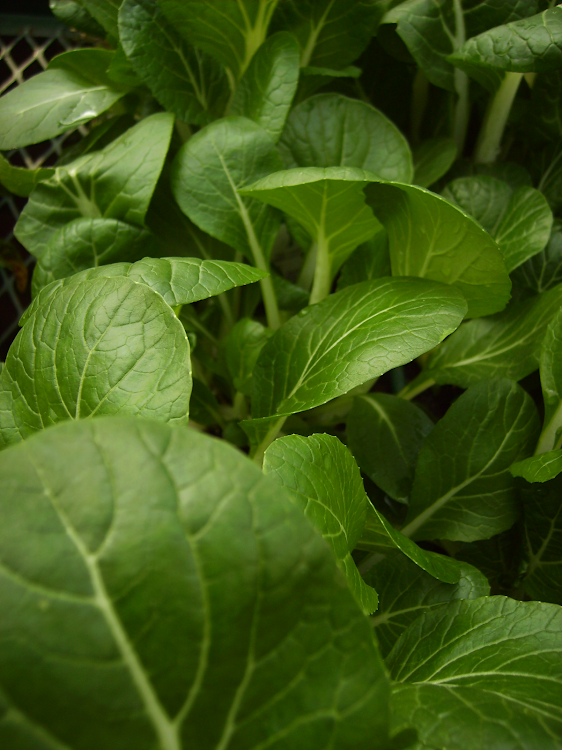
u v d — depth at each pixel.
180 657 0.14
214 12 0.39
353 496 0.26
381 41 0.49
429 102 0.53
